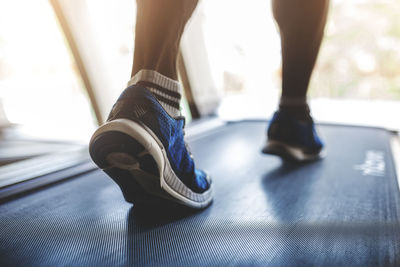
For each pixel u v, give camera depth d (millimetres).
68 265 590
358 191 951
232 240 660
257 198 909
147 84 632
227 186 1023
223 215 789
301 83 1133
